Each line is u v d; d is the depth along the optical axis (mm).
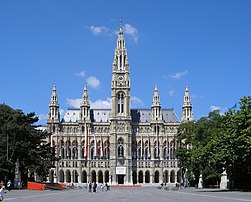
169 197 79875
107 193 112438
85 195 94875
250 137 93438
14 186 126125
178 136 170500
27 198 75500
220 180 151750
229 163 102750
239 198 68188
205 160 116562
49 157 153500
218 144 107000
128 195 95125
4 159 122000
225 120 113688
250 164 100625
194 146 149375
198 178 167625
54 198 76562
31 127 139875
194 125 161250
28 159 132500
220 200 63000
